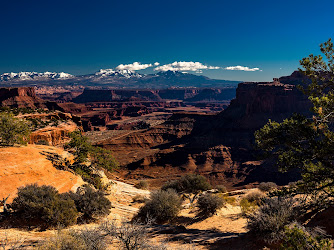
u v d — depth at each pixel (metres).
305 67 11.24
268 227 9.25
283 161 11.60
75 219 14.12
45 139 64.75
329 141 10.05
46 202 13.61
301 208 10.52
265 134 12.02
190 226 17.70
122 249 7.70
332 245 7.44
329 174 10.64
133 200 28.39
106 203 16.64
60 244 7.29
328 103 10.09
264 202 11.37
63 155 26.64
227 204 23.00
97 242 7.49
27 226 12.86
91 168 28.88
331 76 10.81
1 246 8.61
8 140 24.34
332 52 10.71
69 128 76.12
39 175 21.00
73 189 22.52
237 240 10.39
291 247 5.93
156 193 20.16
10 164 19.91
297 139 11.25
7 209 13.98
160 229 13.40
